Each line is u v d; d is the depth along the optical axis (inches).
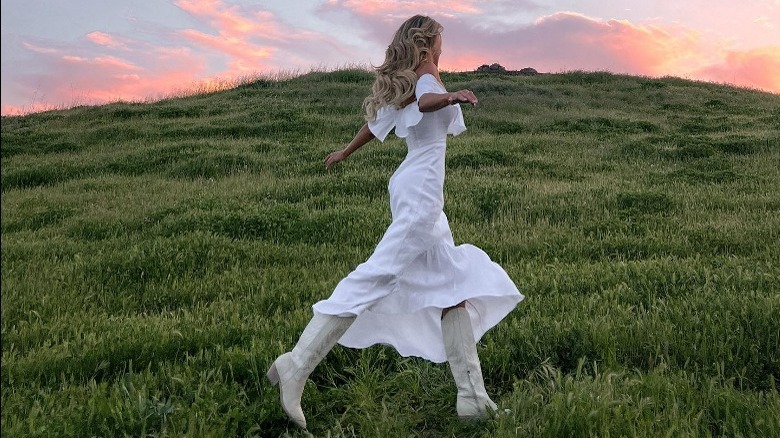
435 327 126.0
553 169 442.6
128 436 105.3
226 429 111.4
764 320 146.5
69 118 840.9
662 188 369.7
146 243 250.2
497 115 772.6
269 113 767.7
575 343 145.6
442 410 125.3
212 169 464.4
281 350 137.5
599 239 261.4
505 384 137.5
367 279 110.5
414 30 115.0
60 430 104.9
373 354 145.7
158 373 130.3
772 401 113.5
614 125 696.4
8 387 124.8
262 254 242.2
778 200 319.6
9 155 585.6
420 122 116.3
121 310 186.7
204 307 180.1
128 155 538.9
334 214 295.6
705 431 106.7
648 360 137.9
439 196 116.3
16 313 177.8
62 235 293.3
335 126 667.4
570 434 104.0
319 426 119.9
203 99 987.9
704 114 875.4
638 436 101.2
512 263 230.1
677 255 233.3
